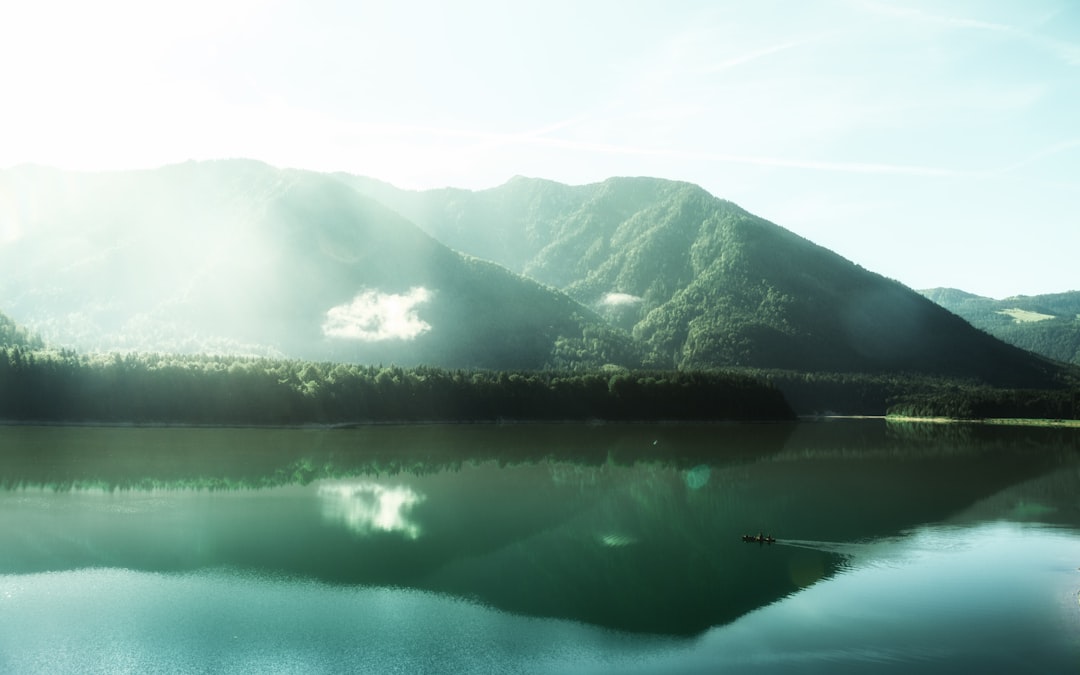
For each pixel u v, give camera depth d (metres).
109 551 74.25
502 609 61.84
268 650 53.03
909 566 73.00
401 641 55.06
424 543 80.94
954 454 170.38
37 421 196.25
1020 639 54.97
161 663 50.72
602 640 55.75
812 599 63.75
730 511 99.06
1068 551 78.19
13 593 62.19
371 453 155.50
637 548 80.06
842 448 182.88
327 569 70.94
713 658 52.56
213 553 74.69
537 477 127.12
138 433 182.00
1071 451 178.88
